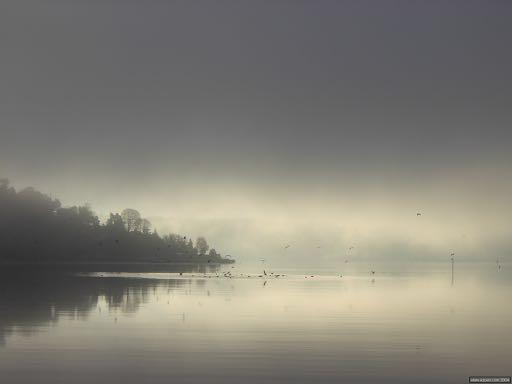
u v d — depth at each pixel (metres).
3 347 37.31
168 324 48.09
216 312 57.38
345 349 37.41
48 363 32.94
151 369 31.75
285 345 38.66
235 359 34.28
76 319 50.75
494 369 32.28
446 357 35.16
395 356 35.34
